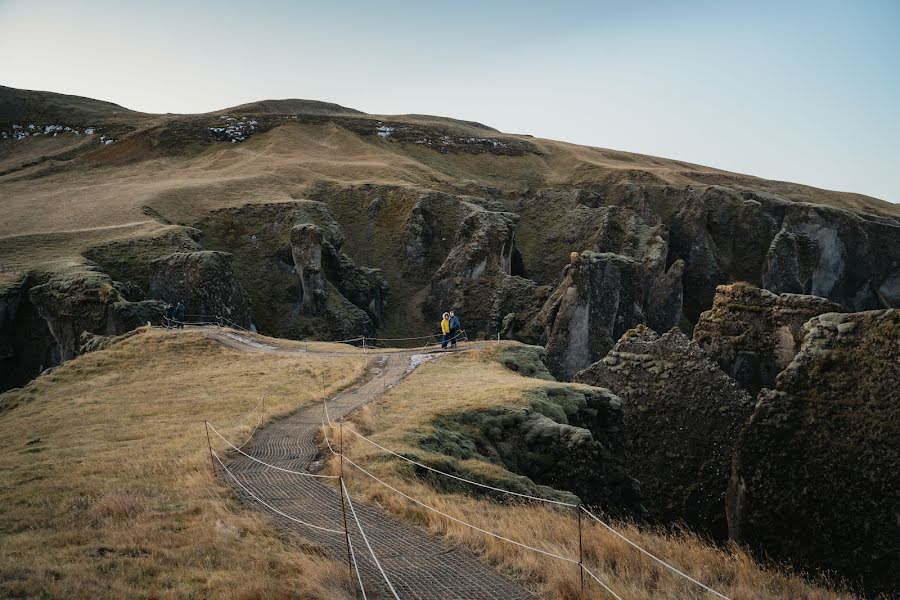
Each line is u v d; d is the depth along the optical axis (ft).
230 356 153.79
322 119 653.71
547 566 39.75
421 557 42.04
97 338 185.37
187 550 41.73
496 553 42.34
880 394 99.04
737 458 107.34
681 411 130.72
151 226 343.05
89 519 49.24
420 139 652.89
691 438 127.75
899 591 87.04
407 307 398.01
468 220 403.54
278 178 466.70
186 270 286.87
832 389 103.86
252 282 351.87
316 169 507.71
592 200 513.45
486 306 368.07
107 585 35.70
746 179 653.71
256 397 107.65
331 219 402.52
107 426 92.84
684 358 136.15
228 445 72.64
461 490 66.03
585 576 38.32
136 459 69.87
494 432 87.45
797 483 99.91
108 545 42.57
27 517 50.49
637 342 143.43
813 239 465.47
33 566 38.17
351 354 157.99
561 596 35.86
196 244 325.42
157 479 60.85
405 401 98.78
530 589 37.17
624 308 343.26
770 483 102.01
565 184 587.27
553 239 465.47
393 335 383.24
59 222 356.18
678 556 45.65
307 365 139.95
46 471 66.64
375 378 124.98
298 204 396.16
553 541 45.83
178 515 49.85
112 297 236.63
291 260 359.25
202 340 165.78
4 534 46.65
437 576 38.78
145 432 85.71
